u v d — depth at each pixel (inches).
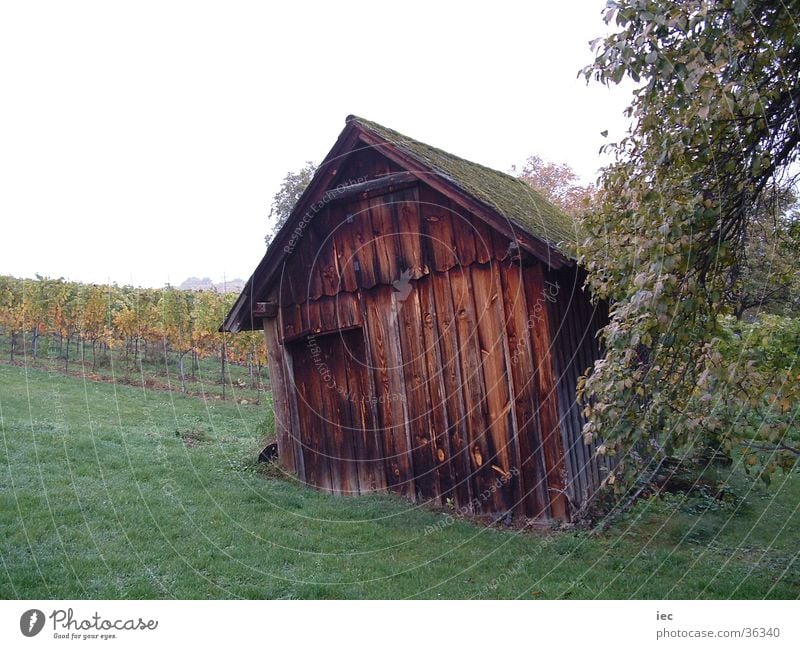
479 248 288.8
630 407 174.7
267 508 279.6
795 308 214.2
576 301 303.0
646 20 164.1
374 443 327.3
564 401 277.1
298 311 353.7
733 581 206.8
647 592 198.2
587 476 288.5
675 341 170.9
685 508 297.4
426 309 307.3
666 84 168.7
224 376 744.3
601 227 201.5
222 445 413.1
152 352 808.3
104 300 666.8
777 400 155.0
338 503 302.5
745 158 173.8
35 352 742.5
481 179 352.2
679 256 163.0
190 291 729.0
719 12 155.6
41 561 192.2
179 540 224.2
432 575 211.3
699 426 163.0
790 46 159.0
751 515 292.5
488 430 288.5
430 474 306.8
